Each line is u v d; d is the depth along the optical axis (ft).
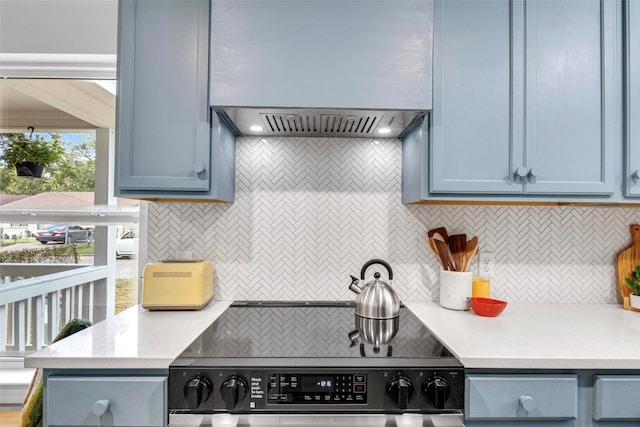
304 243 5.25
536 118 4.23
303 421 2.98
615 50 4.28
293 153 5.26
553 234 5.25
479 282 4.83
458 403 3.06
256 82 4.01
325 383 3.01
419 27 4.10
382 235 5.27
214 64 4.00
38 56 5.15
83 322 4.71
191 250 5.20
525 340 3.53
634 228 5.20
